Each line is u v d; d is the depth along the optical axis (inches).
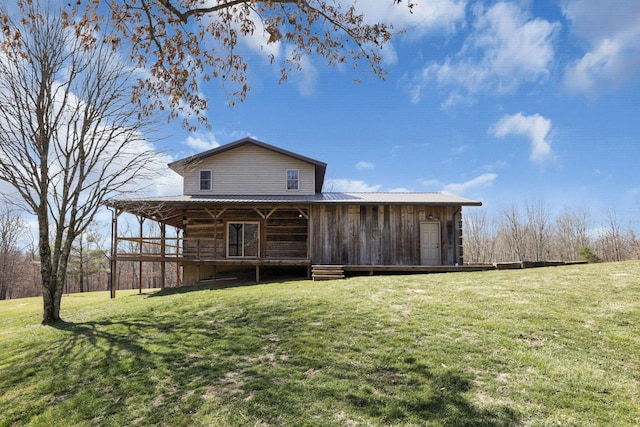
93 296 644.7
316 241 569.0
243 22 222.1
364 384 159.8
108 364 207.5
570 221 1531.7
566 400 140.6
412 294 321.4
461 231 576.7
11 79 341.4
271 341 220.4
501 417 130.7
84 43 243.6
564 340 199.5
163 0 195.3
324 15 204.1
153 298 435.5
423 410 137.3
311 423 133.3
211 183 673.6
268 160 683.4
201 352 212.4
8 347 267.9
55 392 180.7
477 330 218.2
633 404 136.9
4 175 343.0
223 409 147.8
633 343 192.4
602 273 373.4
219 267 641.0
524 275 398.0
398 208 579.8
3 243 1353.3
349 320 249.3
